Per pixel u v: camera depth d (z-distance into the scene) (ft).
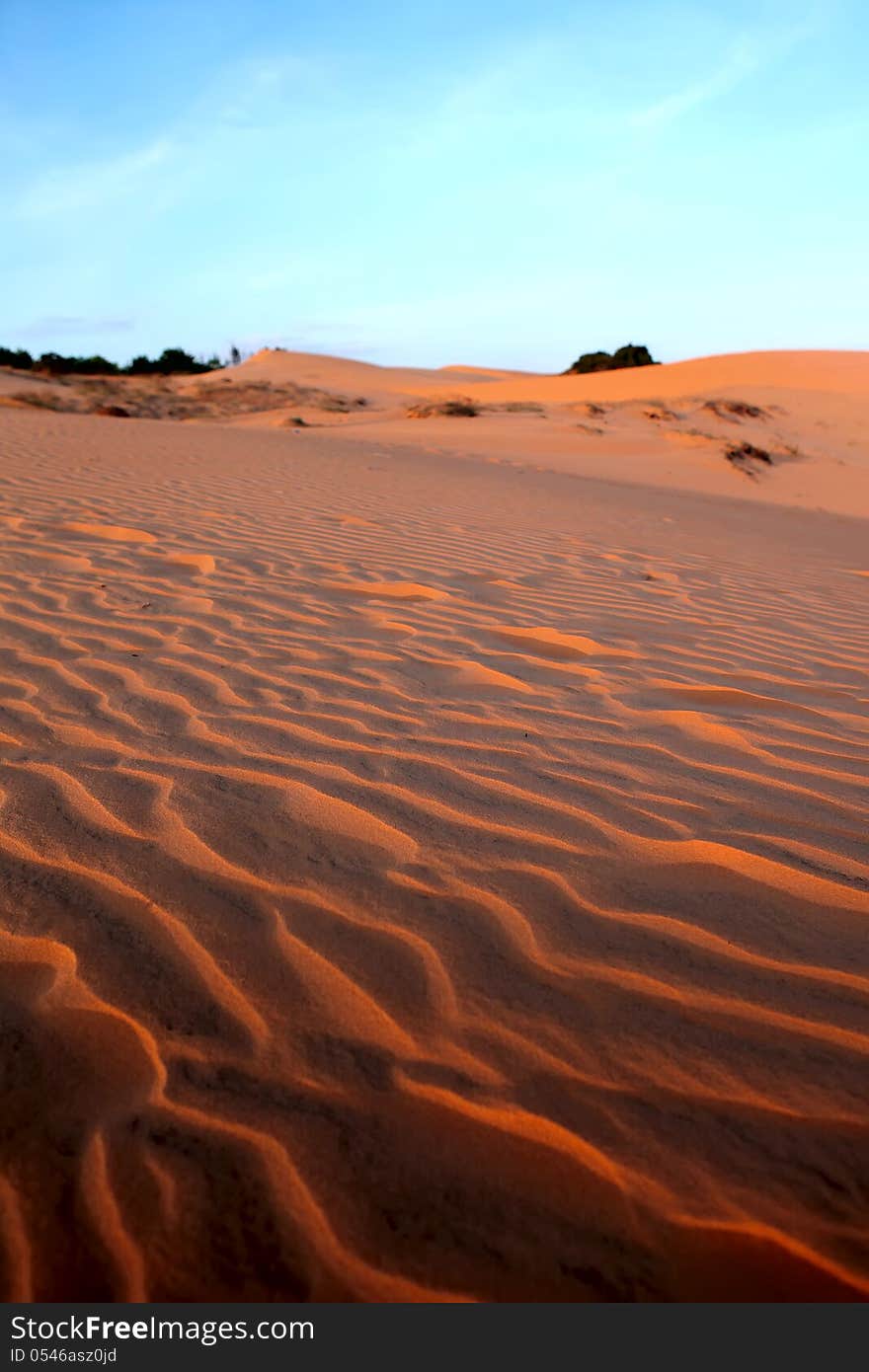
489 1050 5.05
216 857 6.85
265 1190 4.24
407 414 95.40
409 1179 4.31
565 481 44.19
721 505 41.70
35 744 8.77
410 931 6.05
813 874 6.80
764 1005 5.40
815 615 16.75
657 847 7.20
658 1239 4.04
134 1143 4.45
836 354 118.42
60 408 100.99
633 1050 5.05
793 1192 4.23
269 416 102.01
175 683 10.77
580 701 10.84
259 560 18.52
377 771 8.50
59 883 6.42
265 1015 5.28
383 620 14.44
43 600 14.30
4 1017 5.19
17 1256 3.94
